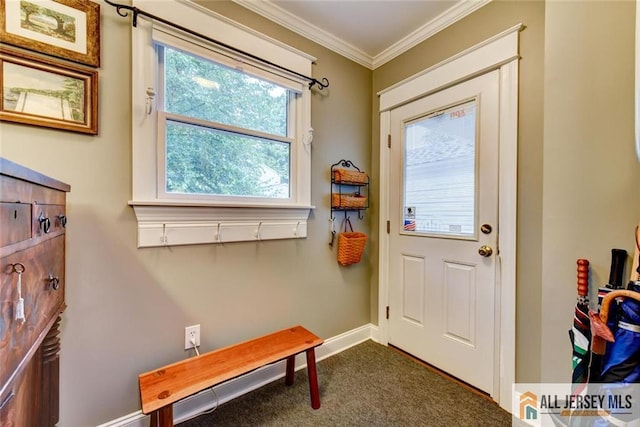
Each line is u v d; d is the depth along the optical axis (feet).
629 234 3.00
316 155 6.40
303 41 6.11
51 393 3.41
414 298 6.62
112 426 4.09
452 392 5.35
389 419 4.67
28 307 2.28
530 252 4.63
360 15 5.76
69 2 3.73
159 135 4.45
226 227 5.08
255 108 5.54
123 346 4.18
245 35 5.17
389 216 7.20
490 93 5.14
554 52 3.55
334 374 5.95
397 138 6.96
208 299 4.96
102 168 3.98
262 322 5.63
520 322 4.75
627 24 3.03
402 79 6.81
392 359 6.57
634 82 2.96
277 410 4.87
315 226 6.43
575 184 3.38
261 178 5.66
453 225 5.82
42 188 2.63
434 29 6.02
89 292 3.90
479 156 5.33
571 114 3.41
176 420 4.60
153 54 4.34
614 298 2.76
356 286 7.34
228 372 4.03
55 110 3.65
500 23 4.99
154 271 4.42
